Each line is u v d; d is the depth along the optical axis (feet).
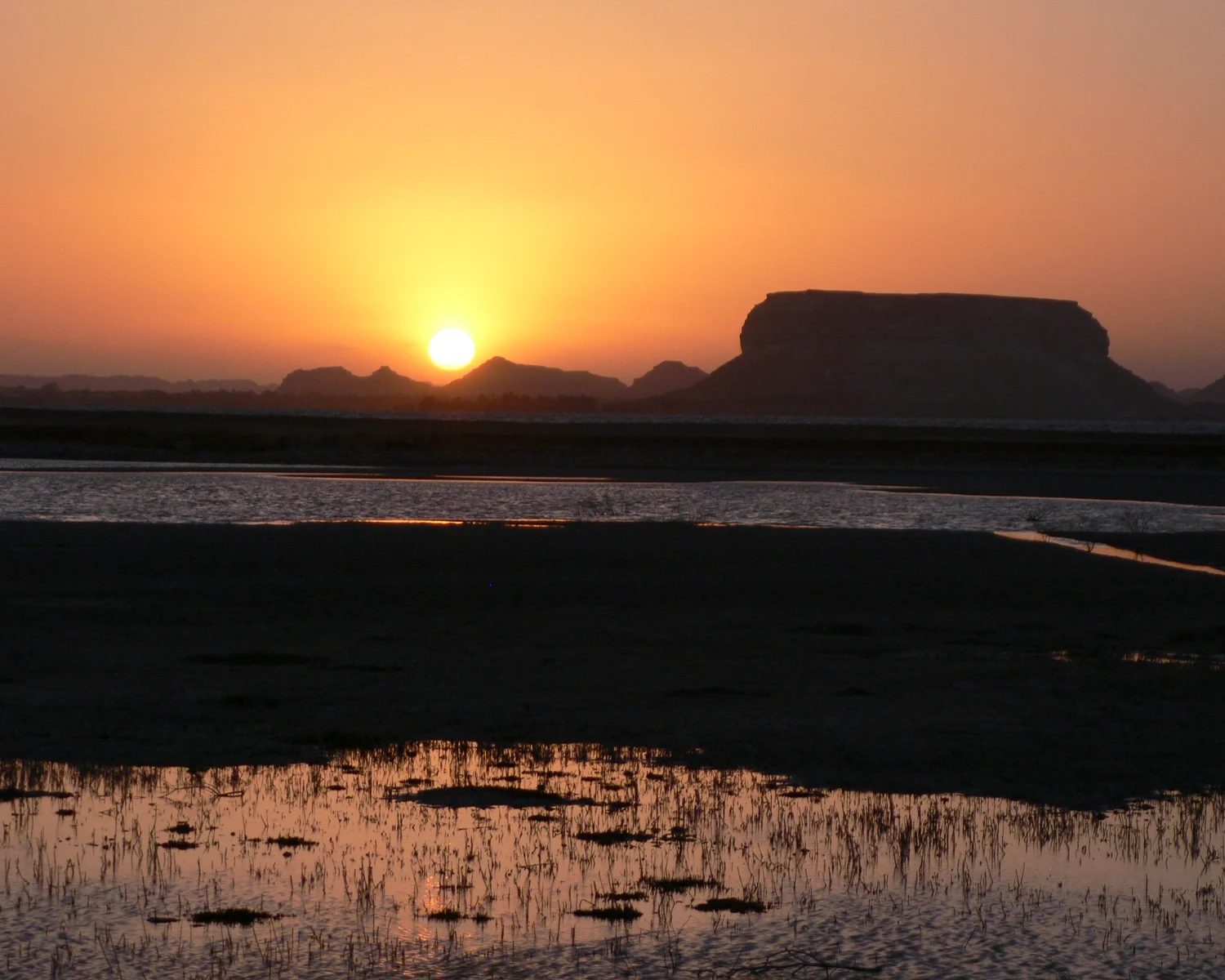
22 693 51.83
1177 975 26.71
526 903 30.30
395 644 65.87
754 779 40.98
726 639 69.00
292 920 29.17
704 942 28.19
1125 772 42.16
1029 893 31.35
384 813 37.24
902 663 61.87
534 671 58.65
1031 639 70.33
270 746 44.29
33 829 35.27
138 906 29.84
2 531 117.19
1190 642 69.97
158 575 92.38
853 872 32.63
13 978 25.88
